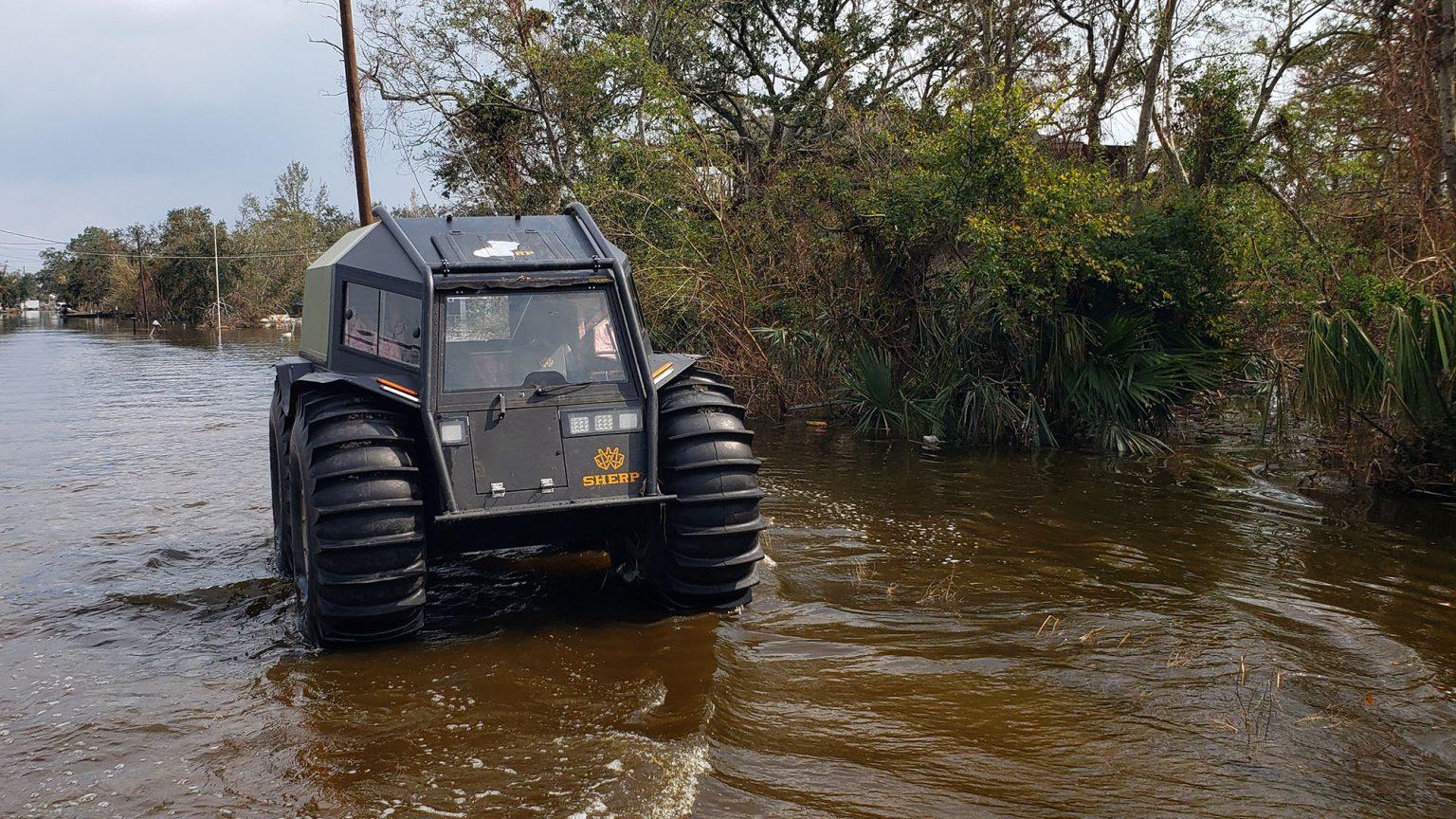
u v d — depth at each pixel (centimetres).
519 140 2047
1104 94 1697
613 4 2319
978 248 1142
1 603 573
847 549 666
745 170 1703
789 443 1117
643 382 521
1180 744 378
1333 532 706
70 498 876
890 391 1218
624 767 356
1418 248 941
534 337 529
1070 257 1088
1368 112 1236
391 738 384
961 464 982
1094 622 519
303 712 411
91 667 468
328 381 499
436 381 500
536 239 569
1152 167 1709
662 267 1463
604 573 616
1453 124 904
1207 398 1227
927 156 1224
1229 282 1202
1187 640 492
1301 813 328
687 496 513
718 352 1391
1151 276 1114
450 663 466
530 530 513
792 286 1418
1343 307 910
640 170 1634
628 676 446
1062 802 335
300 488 532
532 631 510
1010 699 421
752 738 383
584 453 508
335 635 482
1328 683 437
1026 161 1148
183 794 343
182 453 1132
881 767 360
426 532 509
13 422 1422
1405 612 534
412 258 531
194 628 528
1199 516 757
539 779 349
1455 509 775
